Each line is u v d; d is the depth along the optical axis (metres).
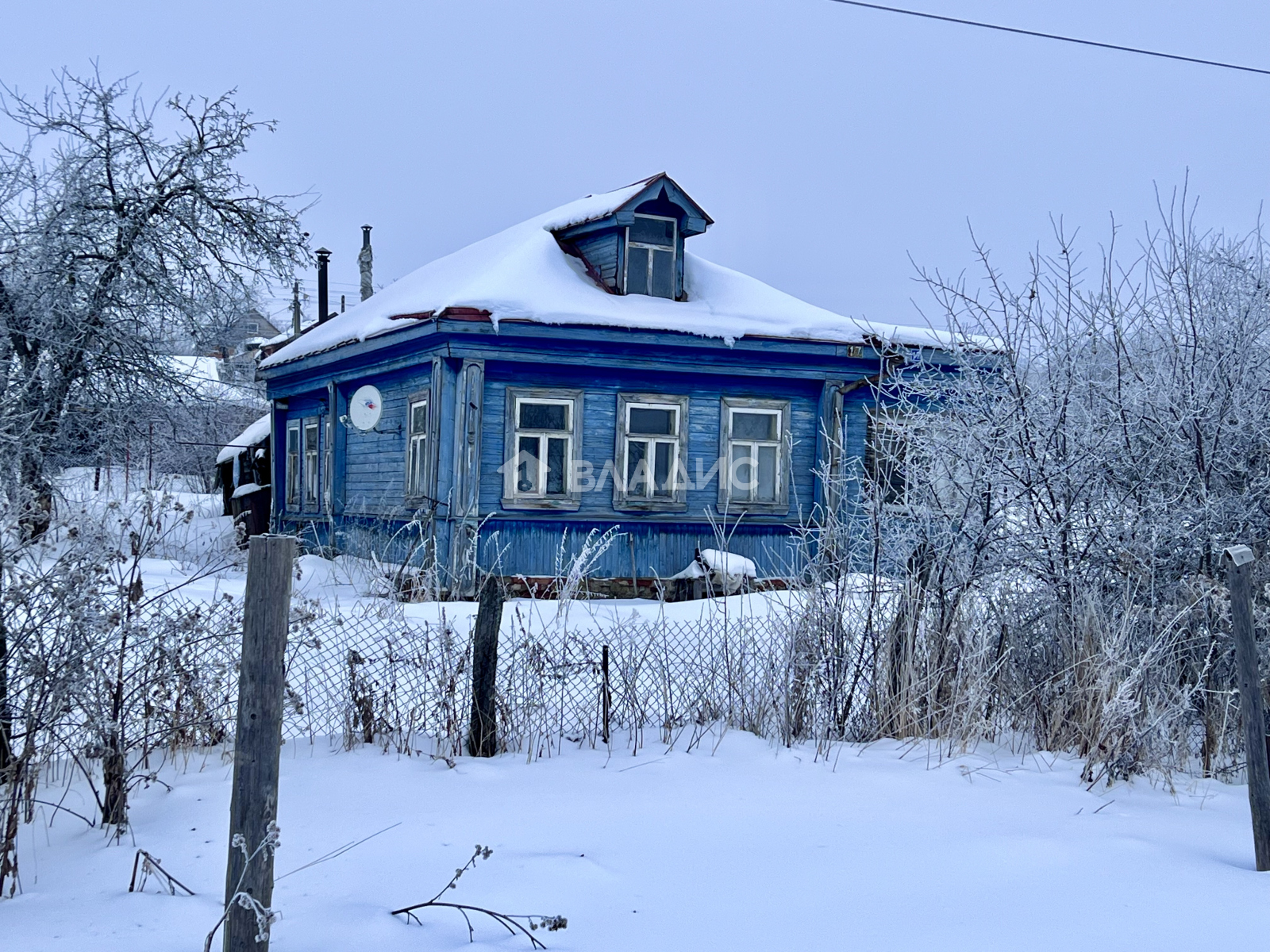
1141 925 3.88
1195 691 6.59
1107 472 7.24
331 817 4.89
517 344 14.45
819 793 5.48
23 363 17.39
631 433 15.37
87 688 4.80
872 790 5.56
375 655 7.50
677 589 15.03
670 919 3.84
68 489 11.54
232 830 3.39
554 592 14.57
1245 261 7.63
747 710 6.89
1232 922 3.92
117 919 3.76
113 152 19.17
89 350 18.45
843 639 6.86
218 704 6.02
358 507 17.97
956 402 7.89
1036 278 7.64
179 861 4.34
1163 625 6.61
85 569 4.76
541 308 14.21
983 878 4.32
